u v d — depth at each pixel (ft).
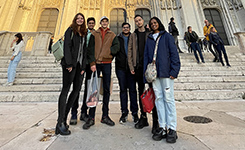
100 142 4.48
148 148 4.09
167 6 38.06
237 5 36.81
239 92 11.87
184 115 7.52
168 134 4.60
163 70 4.93
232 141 4.41
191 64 18.90
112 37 7.02
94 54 6.59
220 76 16.48
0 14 31.12
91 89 6.23
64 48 5.39
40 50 22.08
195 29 32.45
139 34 7.03
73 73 5.62
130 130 5.64
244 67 17.60
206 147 4.07
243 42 23.54
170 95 4.95
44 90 13.21
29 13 37.65
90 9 39.17
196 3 35.24
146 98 5.26
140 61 6.63
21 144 4.24
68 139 4.67
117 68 7.38
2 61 19.11
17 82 14.57
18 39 14.92
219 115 7.36
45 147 4.09
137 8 40.06
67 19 34.53
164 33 5.50
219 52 18.29
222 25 37.47
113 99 11.68
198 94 11.73
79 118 7.33
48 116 7.34
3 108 8.93
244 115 7.26
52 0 40.45
